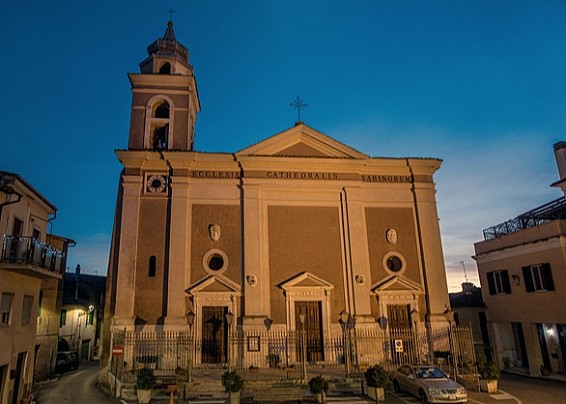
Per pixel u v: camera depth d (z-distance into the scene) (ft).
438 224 80.53
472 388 58.49
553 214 78.28
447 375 58.08
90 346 129.70
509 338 83.46
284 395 53.21
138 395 52.01
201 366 67.62
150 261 72.49
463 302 95.20
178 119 83.41
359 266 75.82
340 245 77.56
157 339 68.28
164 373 63.05
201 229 75.05
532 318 75.00
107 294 73.20
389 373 59.82
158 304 70.44
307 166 79.25
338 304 74.64
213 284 72.18
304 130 81.05
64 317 112.57
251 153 78.38
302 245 76.69
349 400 52.21
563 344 70.95
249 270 73.15
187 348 65.10
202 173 77.46
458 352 72.23
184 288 71.05
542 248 73.36
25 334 56.03
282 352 70.49
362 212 79.00
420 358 72.08
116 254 74.59
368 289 75.10
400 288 75.92
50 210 64.85
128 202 73.77
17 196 52.11
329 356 71.15
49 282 91.86
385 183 81.61
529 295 75.97
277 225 77.10
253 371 64.44
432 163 82.53
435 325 74.38
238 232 75.61
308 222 77.92
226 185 77.51
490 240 86.22
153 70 86.69
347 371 60.64
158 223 74.18
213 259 74.49
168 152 75.61
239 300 72.28
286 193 78.69
